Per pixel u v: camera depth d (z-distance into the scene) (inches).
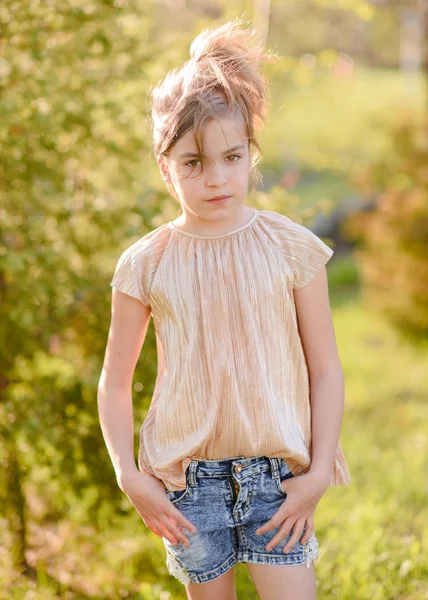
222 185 73.5
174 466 77.7
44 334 132.0
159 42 150.0
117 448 79.6
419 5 450.3
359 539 138.6
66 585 122.1
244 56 77.7
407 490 175.9
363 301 463.2
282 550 77.8
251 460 77.5
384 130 420.2
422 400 284.5
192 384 76.6
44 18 129.9
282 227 79.0
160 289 77.5
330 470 78.0
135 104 138.0
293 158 664.4
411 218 373.1
